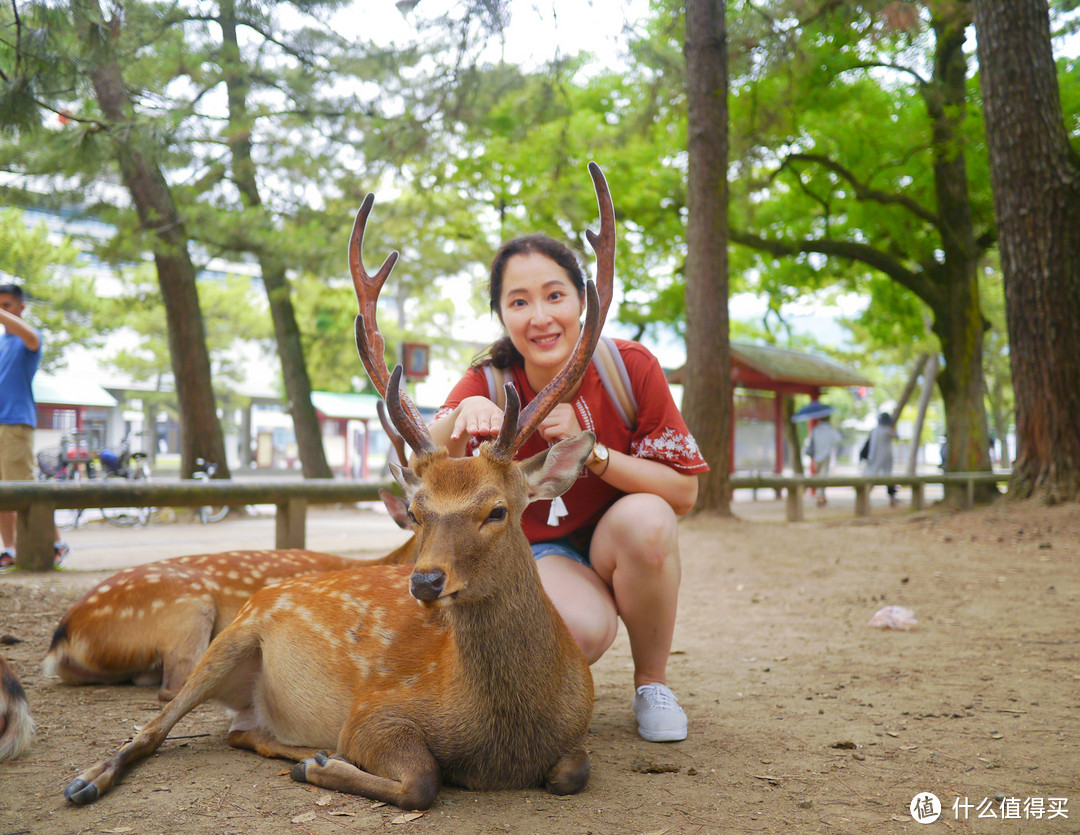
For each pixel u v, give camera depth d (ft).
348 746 7.92
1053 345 29.48
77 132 27.37
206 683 8.90
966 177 44.24
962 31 41.83
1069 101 39.93
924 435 183.21
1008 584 19.99
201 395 42.22
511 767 7.77
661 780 8.10
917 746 9.11
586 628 9.25
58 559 22.56
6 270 70.79
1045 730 9.63
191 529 36.14
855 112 45.09
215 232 41.47
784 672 12.64
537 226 48.47
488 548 7.34
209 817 7.04
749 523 30.42
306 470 51.72
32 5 20.38
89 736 9.27
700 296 31.19
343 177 45.03
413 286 52.85
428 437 8.05
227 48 39.68
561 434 9.09
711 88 31.09
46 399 75.15
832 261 52.26
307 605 9.20
